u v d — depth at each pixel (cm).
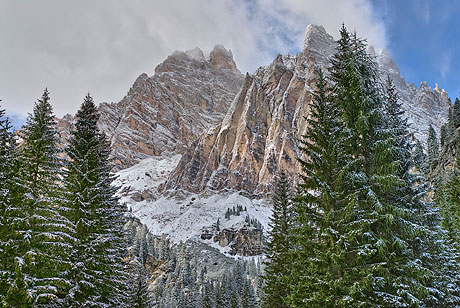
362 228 1662
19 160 2283
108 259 2494
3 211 2042
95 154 2764
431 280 1825
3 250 1975
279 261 3181
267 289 3262
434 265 1992
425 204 2020
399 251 1700
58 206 2438
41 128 2473
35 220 2164
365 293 1608
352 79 1958
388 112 2534
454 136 6331
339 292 1644
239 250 18125
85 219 2469
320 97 2130
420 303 1605
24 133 2447
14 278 1917
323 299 1653
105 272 2497
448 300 1939
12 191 2159
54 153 2473
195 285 11088
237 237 18812
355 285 1535
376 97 1975
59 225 2181
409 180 2006
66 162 2544
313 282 1759
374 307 1527
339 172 1833
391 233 1694
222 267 14925
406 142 2225
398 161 1719
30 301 1825
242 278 11556
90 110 2964
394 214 1680
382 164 1800
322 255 1759
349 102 1986
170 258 12738
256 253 17975
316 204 1923
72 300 2148
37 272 2095
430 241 1944
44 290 1945
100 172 2755
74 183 2622
